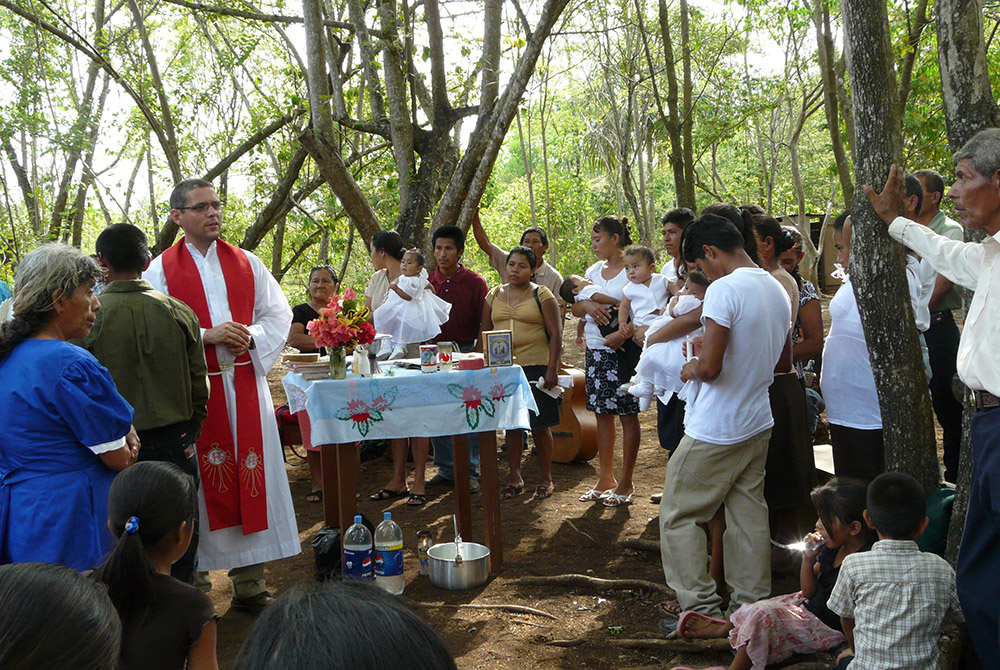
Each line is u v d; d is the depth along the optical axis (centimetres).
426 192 973
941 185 476
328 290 686
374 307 701
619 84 1784
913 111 1143
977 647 279
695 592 371
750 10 1452
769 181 1933
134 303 357
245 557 427
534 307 600
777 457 418
